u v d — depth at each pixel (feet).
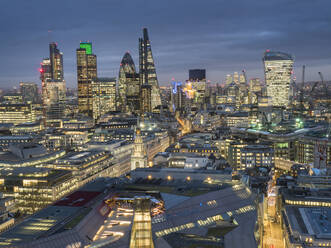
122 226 539.29
